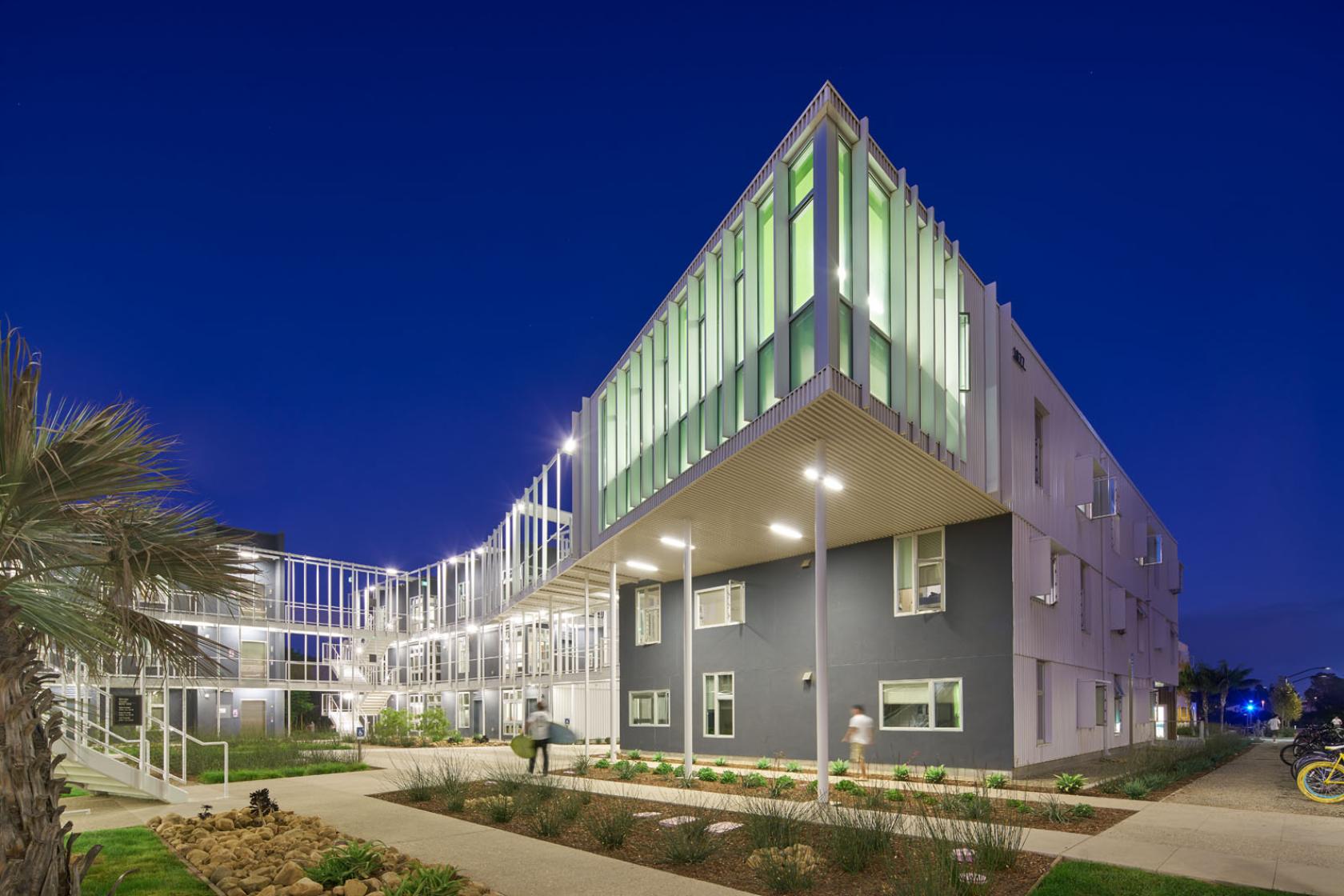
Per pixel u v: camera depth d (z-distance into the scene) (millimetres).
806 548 20547
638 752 23781
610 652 21625
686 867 8586
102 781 14523
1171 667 39469
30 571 5227
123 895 7504
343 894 7363
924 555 18469
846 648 19484
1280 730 56094
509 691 38219
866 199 12656
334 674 45812
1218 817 11203
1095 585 23875
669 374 17406
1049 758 17859
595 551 21547
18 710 4949
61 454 5055
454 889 7332
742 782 15695
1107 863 8211
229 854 8742
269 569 43344
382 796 14562
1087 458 21938
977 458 16031
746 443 13531
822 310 11906
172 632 6090
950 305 15883
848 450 13695
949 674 17484
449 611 46750
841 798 13500
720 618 23109
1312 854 8680
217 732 32375
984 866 7832
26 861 4844
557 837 10352
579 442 24562
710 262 15602
